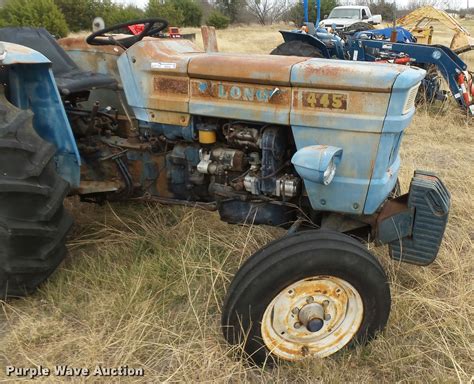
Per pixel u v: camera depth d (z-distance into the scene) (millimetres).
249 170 2578
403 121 2205
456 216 3639
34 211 2359
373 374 2215
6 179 2238
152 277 2754
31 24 17703
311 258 2041
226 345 2275
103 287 2729
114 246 3113
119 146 2926
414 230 2400
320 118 2268
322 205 2418
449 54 7105
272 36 22281
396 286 2744
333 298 2201
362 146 2248
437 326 2445
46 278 2621
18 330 2381
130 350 2266
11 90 2488
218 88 2445
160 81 2562
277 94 2326
